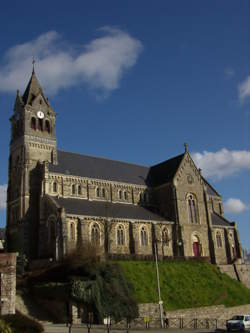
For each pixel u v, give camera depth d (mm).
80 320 52781
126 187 95438
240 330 50625
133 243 81938
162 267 73812
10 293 45969
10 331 33969
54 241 75062
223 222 103500
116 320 53938
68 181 85625
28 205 81812
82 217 75875
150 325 56500
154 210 96250
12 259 47062
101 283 55656
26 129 86500
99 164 96625
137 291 61625
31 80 93688
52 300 55656
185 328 55188
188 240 91188
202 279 75562
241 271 86500
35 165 85562
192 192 96750
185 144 100625
